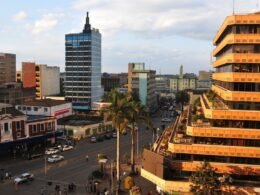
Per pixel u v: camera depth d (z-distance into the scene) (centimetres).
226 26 6712
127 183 7344
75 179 8206
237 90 6519
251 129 6475
